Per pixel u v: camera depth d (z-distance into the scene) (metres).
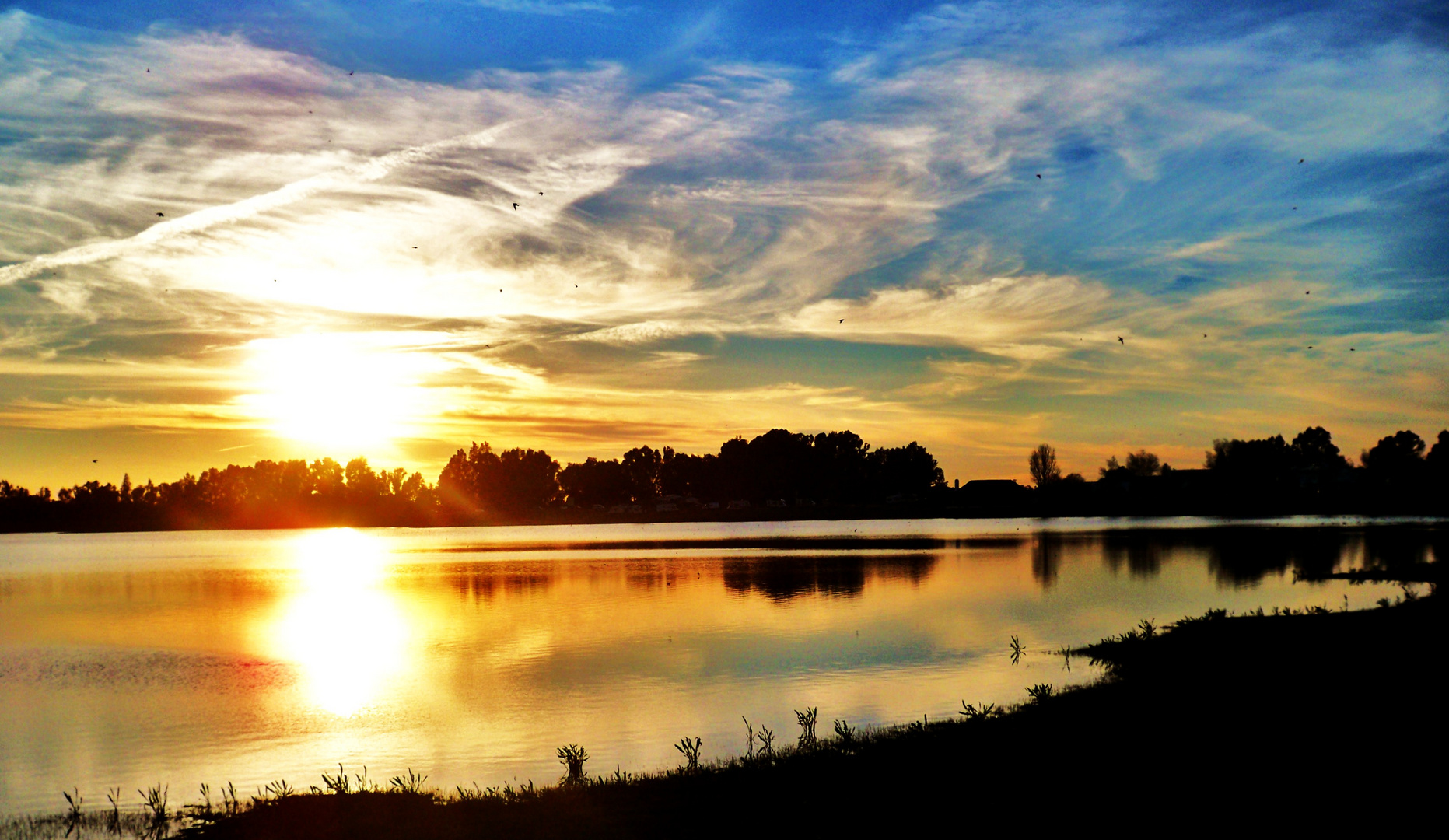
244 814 18.66
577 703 29.52
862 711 27.08
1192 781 16.92
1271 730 20.05
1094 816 15.53
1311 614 37.44
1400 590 51.47
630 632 44.53
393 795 19.25
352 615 53.84
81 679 34.94
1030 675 30.75
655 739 25.03
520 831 16.52
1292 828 14.55
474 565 93.31
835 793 17.50
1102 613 46.50
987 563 78.94
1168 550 87.12
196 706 30.11
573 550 117.31
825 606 52.41
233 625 50.31
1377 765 17.27
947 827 15.48
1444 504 171.75
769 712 27.44
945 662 34.00
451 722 27.56
